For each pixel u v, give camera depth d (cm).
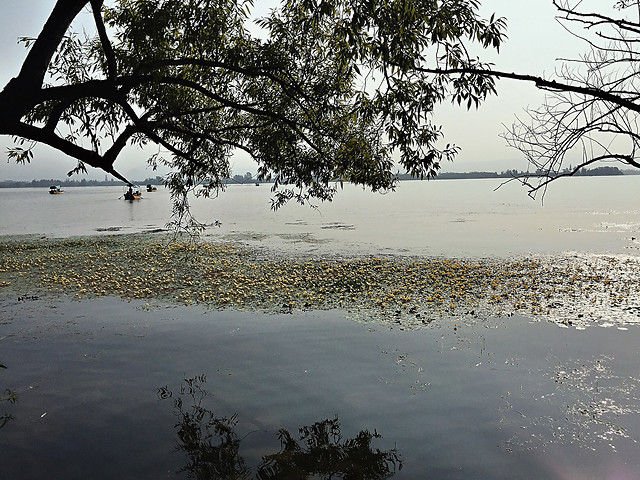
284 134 691
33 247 2338
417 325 984
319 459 512
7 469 502
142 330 985
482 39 434
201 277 1536
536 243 2245
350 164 714
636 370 727
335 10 463
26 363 805
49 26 455
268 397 667
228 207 6425
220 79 660
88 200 9794
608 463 493
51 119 481
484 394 658
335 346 867
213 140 629
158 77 498
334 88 644
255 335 941
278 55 626
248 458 520
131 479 486
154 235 2833
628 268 1573
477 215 4053
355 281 1423
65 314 1112
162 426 595
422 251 2052
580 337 889
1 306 1193
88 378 743
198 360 812
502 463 497
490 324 982
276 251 2105
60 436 572
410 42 437
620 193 7825
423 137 529
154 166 768
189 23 539
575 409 609
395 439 549
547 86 273
